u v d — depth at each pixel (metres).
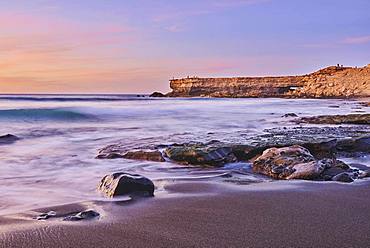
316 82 106.75
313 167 7.44
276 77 120.88
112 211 5.16
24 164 9.30
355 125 19.16
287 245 3.90
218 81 127.12
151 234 4.24
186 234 4.24
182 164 9.11
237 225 4.53
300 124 20.59
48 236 4.16
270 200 5.64
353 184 6.63
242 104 52.06
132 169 8.59
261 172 8.05
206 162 8.98
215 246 3.88
